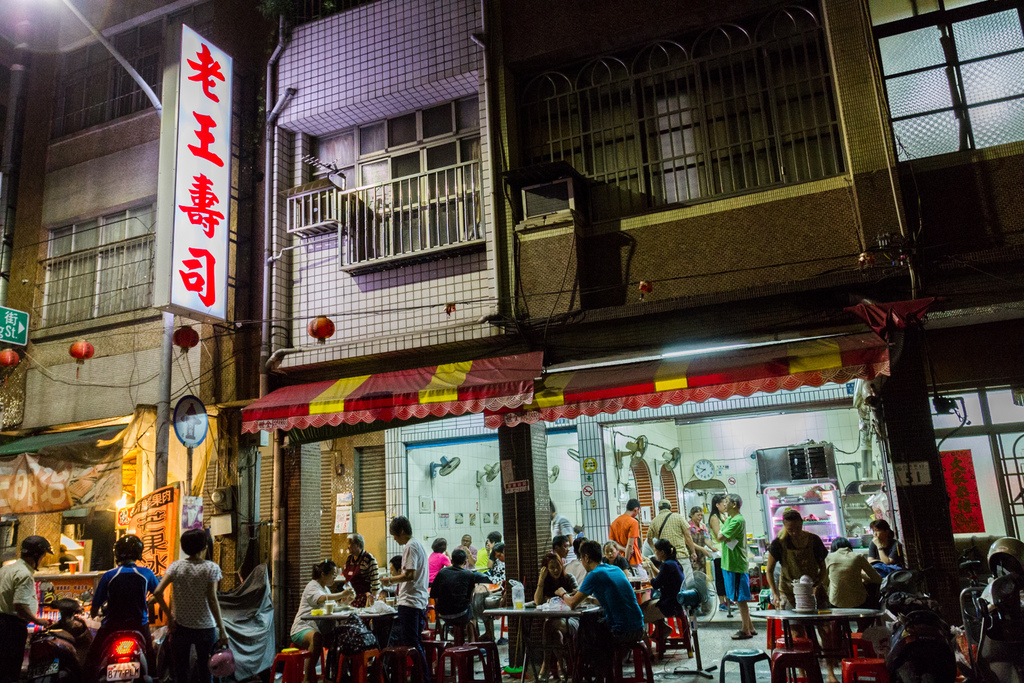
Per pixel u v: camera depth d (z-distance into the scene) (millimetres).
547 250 9750
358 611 8266
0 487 11156
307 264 11531
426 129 11375
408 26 11180
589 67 10516
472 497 16266
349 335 10992
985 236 8164
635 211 9945
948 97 8773
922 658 5605
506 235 10133
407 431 14102
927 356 8414
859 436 14164
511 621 9492
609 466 13320
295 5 12148
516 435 9906
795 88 9453
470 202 10672
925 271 8156
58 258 13422
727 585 10406
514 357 9383
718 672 8438
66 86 14320
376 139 11727
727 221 9219
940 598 7465
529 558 9531
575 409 8445
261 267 11578
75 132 13875
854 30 8938
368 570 9500
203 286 10438
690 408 12578
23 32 14797
